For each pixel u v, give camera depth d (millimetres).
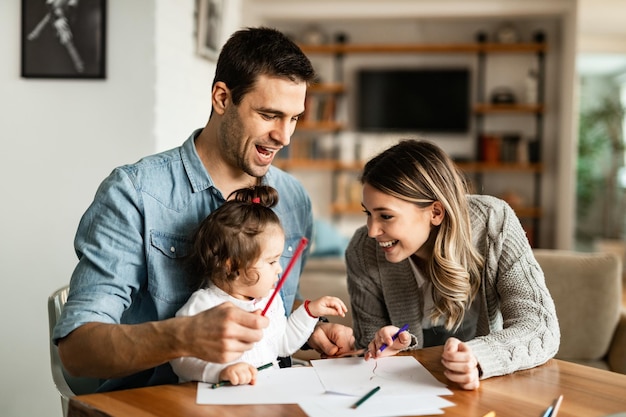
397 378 1125
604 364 2209
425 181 1351
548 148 6246
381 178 1349
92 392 1414
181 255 1347
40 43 2287
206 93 2963
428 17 6035
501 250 1433
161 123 2371
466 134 6391
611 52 6855
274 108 1261
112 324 1102
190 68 2727
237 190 1369
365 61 6457
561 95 6047
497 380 1131
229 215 1251
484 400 1029
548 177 6258
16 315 2355
